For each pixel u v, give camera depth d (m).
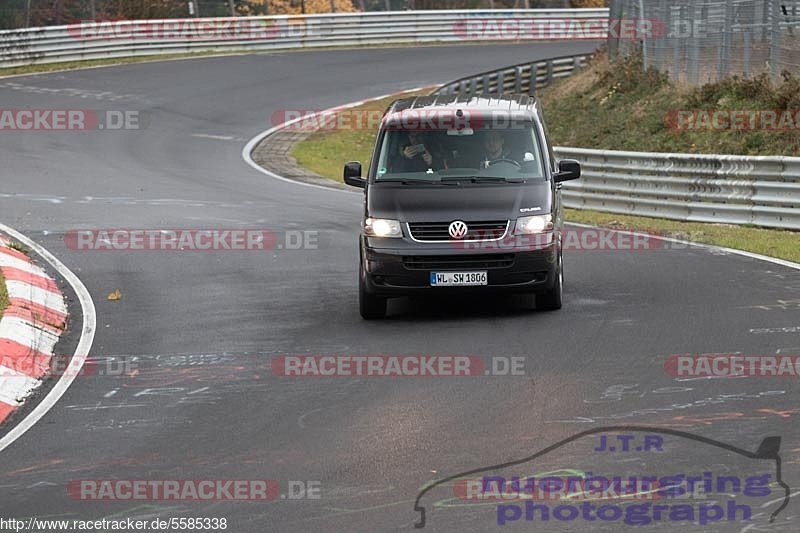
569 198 70.00
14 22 132.25
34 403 28.77
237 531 19.73
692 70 92.75
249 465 23.19
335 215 61.47
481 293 36.34
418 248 36.00
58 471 23.28
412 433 24.89
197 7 145.62
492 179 37.66
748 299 37.62
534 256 36.03
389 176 38.09
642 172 64.94
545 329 34.53
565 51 144.75
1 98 109.50
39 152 86.31
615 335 33.34
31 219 59.34
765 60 86.31
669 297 38.50
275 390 29.02
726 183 59.72
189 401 28.33
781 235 54.06
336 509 20.48
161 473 22.94
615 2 110.75
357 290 42.06
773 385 27.47
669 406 26.11
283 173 82.50
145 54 136.00
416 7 160.25
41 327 36.03
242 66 131.62
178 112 106.50
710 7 90.06
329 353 32.69
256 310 39.00
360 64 134.75
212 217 60.44
